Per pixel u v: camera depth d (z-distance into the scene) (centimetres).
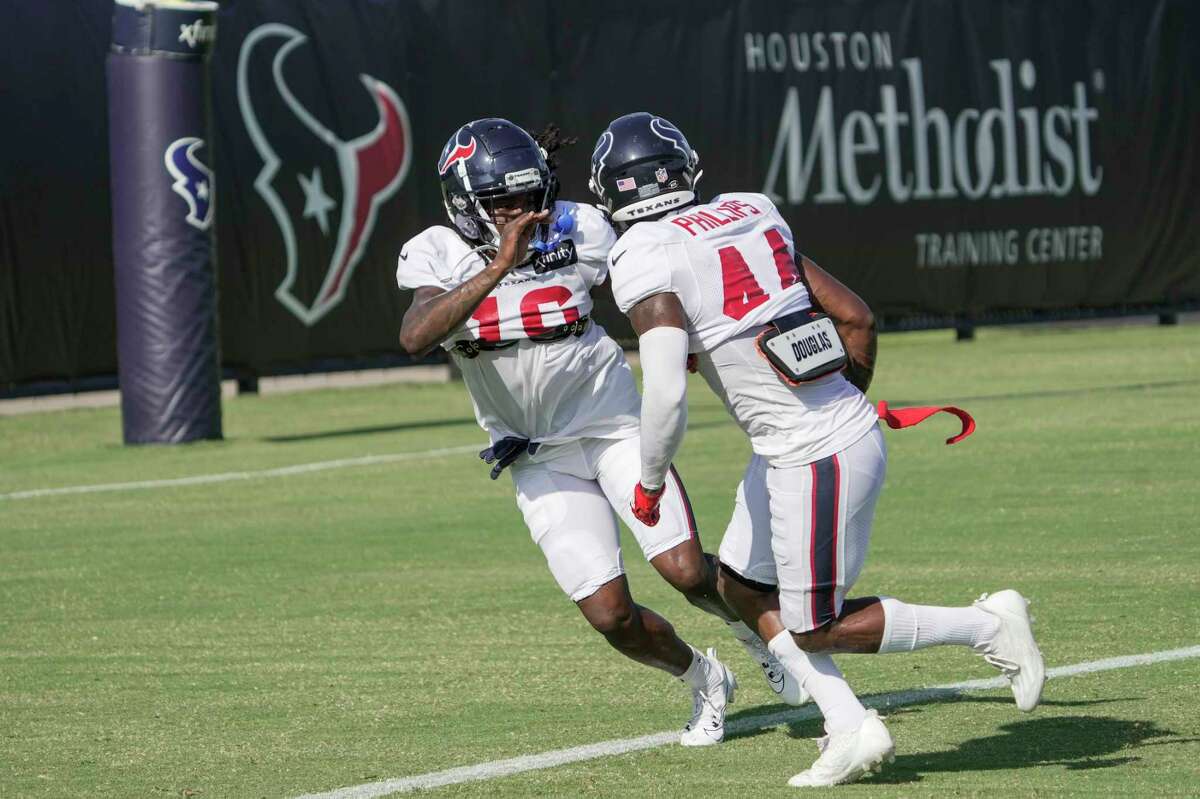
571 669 2227
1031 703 1661
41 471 4450
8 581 3003
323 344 6028
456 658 2311
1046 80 7412
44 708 2094
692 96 6656
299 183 5934
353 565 3064
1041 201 7419
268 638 2484
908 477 3797
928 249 7156
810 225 6900
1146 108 7644
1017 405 5059
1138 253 7681
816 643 1650
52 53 5450
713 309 1623
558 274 1850
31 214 5422
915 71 7119
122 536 3453
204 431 4919
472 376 1889
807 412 1622
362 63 6053
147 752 1873
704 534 3212
